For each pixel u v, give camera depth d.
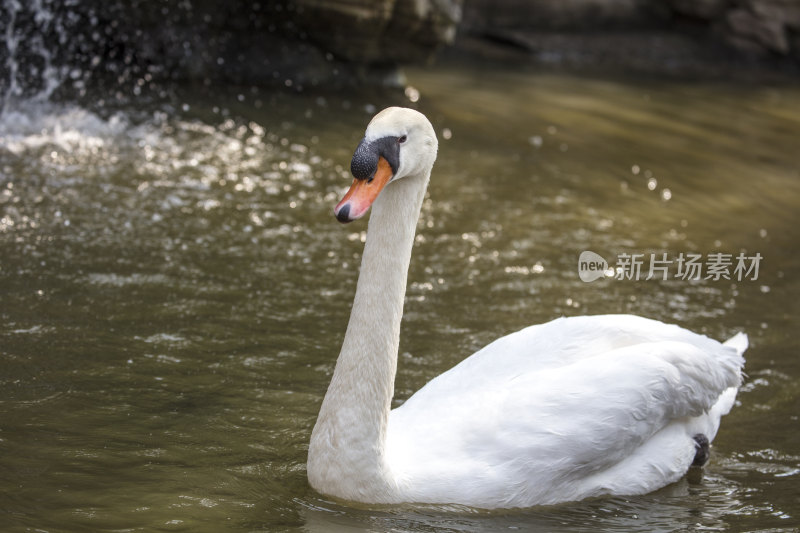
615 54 28.50
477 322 10.42
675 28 30.83
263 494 6.79
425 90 21.36
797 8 29.86
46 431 7.41
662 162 18.06
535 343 7.61
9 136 14.49
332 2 18.84
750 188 17.02
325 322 10.02
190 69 18.52
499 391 7.19
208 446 7.46
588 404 7.03
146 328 9.39
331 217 13.17
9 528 6.07
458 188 15.09
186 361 8.84
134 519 6.34
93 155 14.23
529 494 6.91
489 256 12.50
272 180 14.29
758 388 9.47
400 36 20.12
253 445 7.54
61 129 15.09
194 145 15.30
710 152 19.20
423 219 13.62
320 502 6.68
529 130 19.11
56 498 6.51
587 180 16.33
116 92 17.19
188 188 13.51
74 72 17.48
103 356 8.74
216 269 11.04
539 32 29.00
